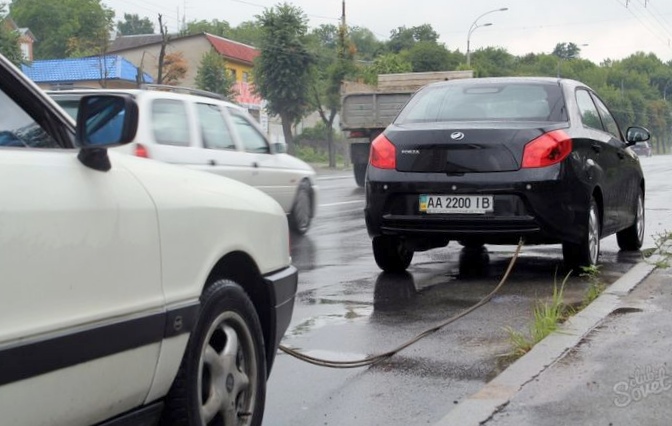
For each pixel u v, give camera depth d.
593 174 8.76
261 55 54.44
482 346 6.36
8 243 2.87
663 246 10.29
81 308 3.17
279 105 54.69
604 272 9.30
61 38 93.19
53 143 3.55
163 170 3.91
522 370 5.32
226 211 4.21
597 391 4.92
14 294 2.88
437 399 5.23
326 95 58.00
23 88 3.47
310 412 5.02
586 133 8.92
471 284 8.83
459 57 75.94
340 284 8.99
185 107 10.72
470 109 8.91
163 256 3.65
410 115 9.12
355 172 28.38
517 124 8.43
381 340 6.62
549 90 9.01
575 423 4.46
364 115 27.64
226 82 61.75
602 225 9.23
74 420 3.17
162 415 3.78
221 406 4.04
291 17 54.44
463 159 8.30
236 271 4.50
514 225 8.19
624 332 6.11
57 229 3.09
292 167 13.38
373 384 5.53
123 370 3.38
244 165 11.70
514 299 7.98
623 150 10.20
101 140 3.34
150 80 62.06
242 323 4.27
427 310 7.64
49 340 2.99
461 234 8.37
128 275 3.43
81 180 3.29
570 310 7.21
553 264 9.98
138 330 3.45
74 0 94.88
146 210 3.57
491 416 4.58
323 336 6.77
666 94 161.38
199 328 3.88
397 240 9.35
